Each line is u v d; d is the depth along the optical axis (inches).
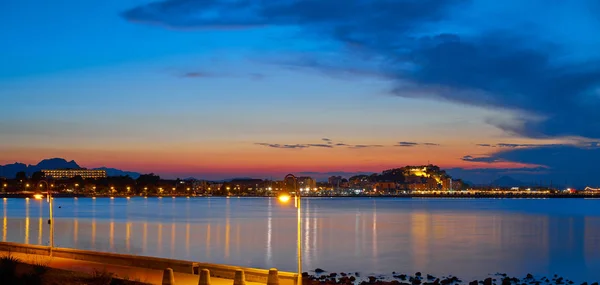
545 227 6107.3
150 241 4200.3
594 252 3826.3
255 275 1485.0
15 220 6491.1
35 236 4475.9
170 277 1317.7
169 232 5029.5
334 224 6432.1
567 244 4328.3
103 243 4005.9
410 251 3809.1
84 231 5022.1
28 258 1989.4
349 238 4667.8
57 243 3951.8
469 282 2598.4
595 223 6811.0
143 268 1744.6
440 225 6353.3
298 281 1322.6
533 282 2618.1
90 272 1622.8
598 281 2726.4
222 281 1496.1
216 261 3176.7
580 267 3166.8
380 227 5989.2
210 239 4414.4
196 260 3196.4
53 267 1758.1
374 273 2854.3
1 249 2293.3
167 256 3344.0
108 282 1407.5
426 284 2450.8
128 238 4414.4
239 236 4712.1
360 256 3521.2
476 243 4372.5
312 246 4023.1
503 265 3221.0
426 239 4638.3
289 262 3208.7
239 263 3117.6
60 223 6043.3
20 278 1417.3
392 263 3243.1
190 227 5713.6
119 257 1833.2
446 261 3353.8
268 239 4473.4
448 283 2541.8
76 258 1978.3
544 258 3513.8
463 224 6569.9
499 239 4702.3
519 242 4466.0
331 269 2979.8
